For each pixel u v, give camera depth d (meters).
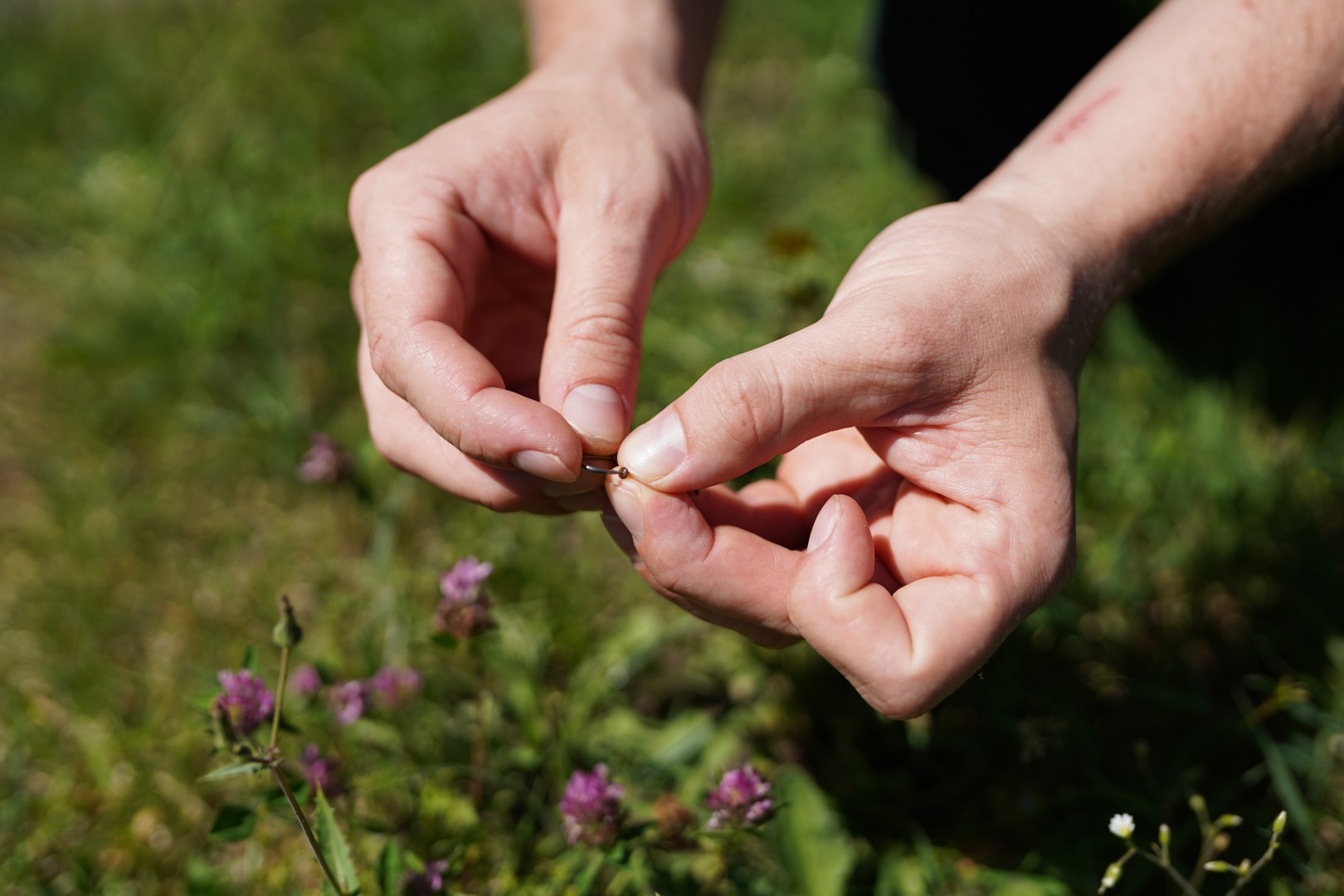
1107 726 0.58
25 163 0.92
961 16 0.72
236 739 0.46
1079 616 0.60
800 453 0.51
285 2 1.06
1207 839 0.50
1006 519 0.46
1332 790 0.55
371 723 0.56
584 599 0.62
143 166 0.89
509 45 1.00
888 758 0.58
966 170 0.79
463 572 0.53
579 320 0.50
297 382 0.71
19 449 0.71
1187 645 0.61
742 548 0.46
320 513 0.67
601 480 0.47
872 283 0.47
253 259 0.77
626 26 0.57
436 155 0.51
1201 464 0.65
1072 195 0.49
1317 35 0.49
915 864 0.54
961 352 0.46
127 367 0.74
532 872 0.53
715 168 0.86
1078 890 0.53
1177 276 0.74
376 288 0.49
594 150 0.52
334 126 0.94
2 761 0.58
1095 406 0.68
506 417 0.46
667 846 0.52
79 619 0.63
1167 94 0.49
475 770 0.54
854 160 0.89
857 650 0.44
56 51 1.02
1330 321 0.71
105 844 0.55
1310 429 0.67
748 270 0.77
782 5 1.07
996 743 0.56
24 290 0.82
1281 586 0.62
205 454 0.70
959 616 0.45
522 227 0.52
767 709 0.59
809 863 0.52
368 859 0.53
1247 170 0.49
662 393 0.68
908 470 0.47
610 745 0.57
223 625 0.63
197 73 0.99
